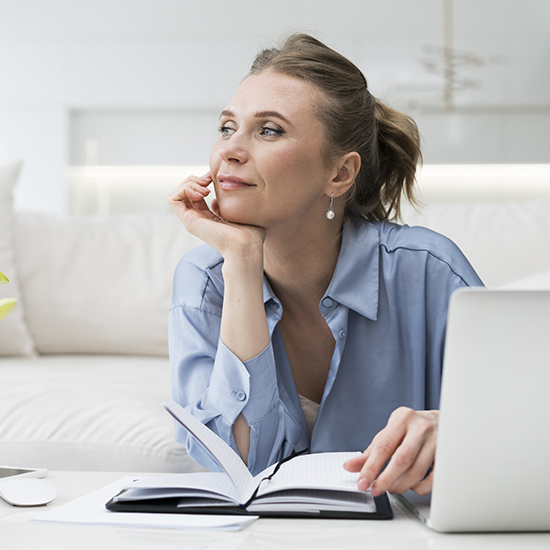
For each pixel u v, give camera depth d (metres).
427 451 0.62
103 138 5.52
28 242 1.85
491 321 0.52
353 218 1.02
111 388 1.31
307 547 0.52
